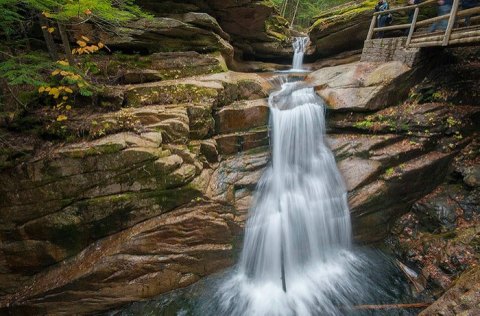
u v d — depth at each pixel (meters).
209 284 5.91
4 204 5.18
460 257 5.74
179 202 5.88
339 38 12.94
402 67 8.22
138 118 6.00
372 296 5.75
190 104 6.77
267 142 7.55
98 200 5.39
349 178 6.95
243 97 8.18
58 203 5.29
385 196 6.88
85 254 5.51
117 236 5.61
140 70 7.72
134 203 5.56
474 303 4.22
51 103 6.09
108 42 8.07
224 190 6.41
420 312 4.97
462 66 8.37
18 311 5.25
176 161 5.76
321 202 6.85
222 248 6.00
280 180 7.08
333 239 6.80
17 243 5.29
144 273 5.51
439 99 7.96
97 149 5.26
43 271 5.49
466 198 6.80
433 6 10.33
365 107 7.70
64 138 5.58
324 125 8.23
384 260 6.63
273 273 6.30
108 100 6.27
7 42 6.88
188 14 9.24
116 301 5.46
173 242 5.68
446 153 7.35
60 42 7.82
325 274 6.35
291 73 11.52
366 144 7.37
